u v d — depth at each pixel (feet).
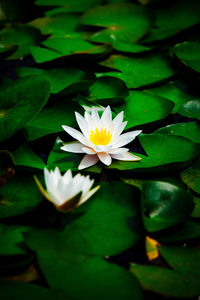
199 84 3.69
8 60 3.85
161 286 2.81
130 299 2.76
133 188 3.06
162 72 3.75
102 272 2.82
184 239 2.93
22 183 3.06
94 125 3.25
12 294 2.76
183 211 2.97
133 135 3.22
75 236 2.91
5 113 3.27
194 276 2.84
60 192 2.90
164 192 3.03
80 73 3.63
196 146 3.20
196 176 3.16
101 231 2.93
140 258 2.90
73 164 3.15
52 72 3.65
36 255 2.85
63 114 3.37
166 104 3.47
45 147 3.30
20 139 3.28
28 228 2.93
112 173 3.18
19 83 3.39
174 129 3.35
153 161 3.17
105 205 3.01
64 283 2.78
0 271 2.83
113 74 3.72
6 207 2.97
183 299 2.79
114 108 3.48
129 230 2.94
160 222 2.95
